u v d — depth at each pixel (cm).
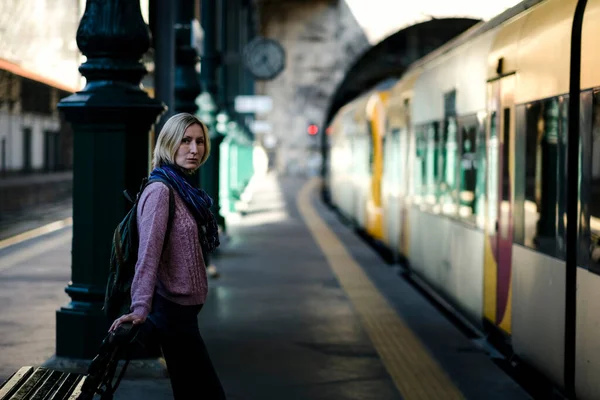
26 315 739
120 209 602
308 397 573
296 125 5288
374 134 1773
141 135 609
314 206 2859
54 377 380
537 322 615
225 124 2103
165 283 371
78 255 605
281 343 742
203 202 378
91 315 596
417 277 1269
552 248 582
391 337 780
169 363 381
